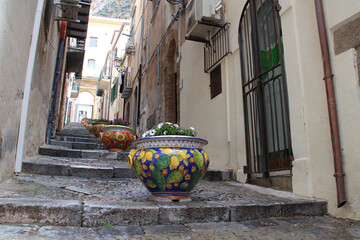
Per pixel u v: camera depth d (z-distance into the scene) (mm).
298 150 3332
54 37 6508
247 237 2168
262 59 4309
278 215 2775
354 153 2645
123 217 2314
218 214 2578
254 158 4285
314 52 3227
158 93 9961
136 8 16109
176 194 2795
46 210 2160
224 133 5180
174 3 7852
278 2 3854
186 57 7191
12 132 3332
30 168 3945
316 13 3121
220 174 4730
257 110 4301
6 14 2684
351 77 2744
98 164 4777
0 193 2666
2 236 1783
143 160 2734
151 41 11906
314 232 2311
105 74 27406
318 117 3107
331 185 2885
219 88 5445
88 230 2115
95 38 35781
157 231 2213
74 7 5578
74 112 40344
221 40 5449
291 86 3508
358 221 2533
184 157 2680
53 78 7340
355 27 2758
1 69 2688
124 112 17047
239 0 4953
